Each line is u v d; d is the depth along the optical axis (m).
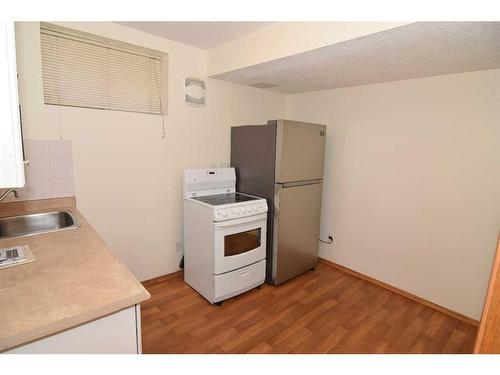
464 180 2.18
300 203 2.77
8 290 0.92
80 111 2.05
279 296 2.51
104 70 2.18
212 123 2.84
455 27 1.42
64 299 0.88
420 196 2.43
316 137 2.80
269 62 2.14
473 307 2.18
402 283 2.59
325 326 2.09
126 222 2.38
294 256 2.80
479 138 2.08
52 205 2.00
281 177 2.53
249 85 3.06
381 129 2.66
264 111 3.31
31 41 1.80
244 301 2.41
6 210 1.83
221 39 2.40
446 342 1.95
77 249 1.28
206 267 2.33
